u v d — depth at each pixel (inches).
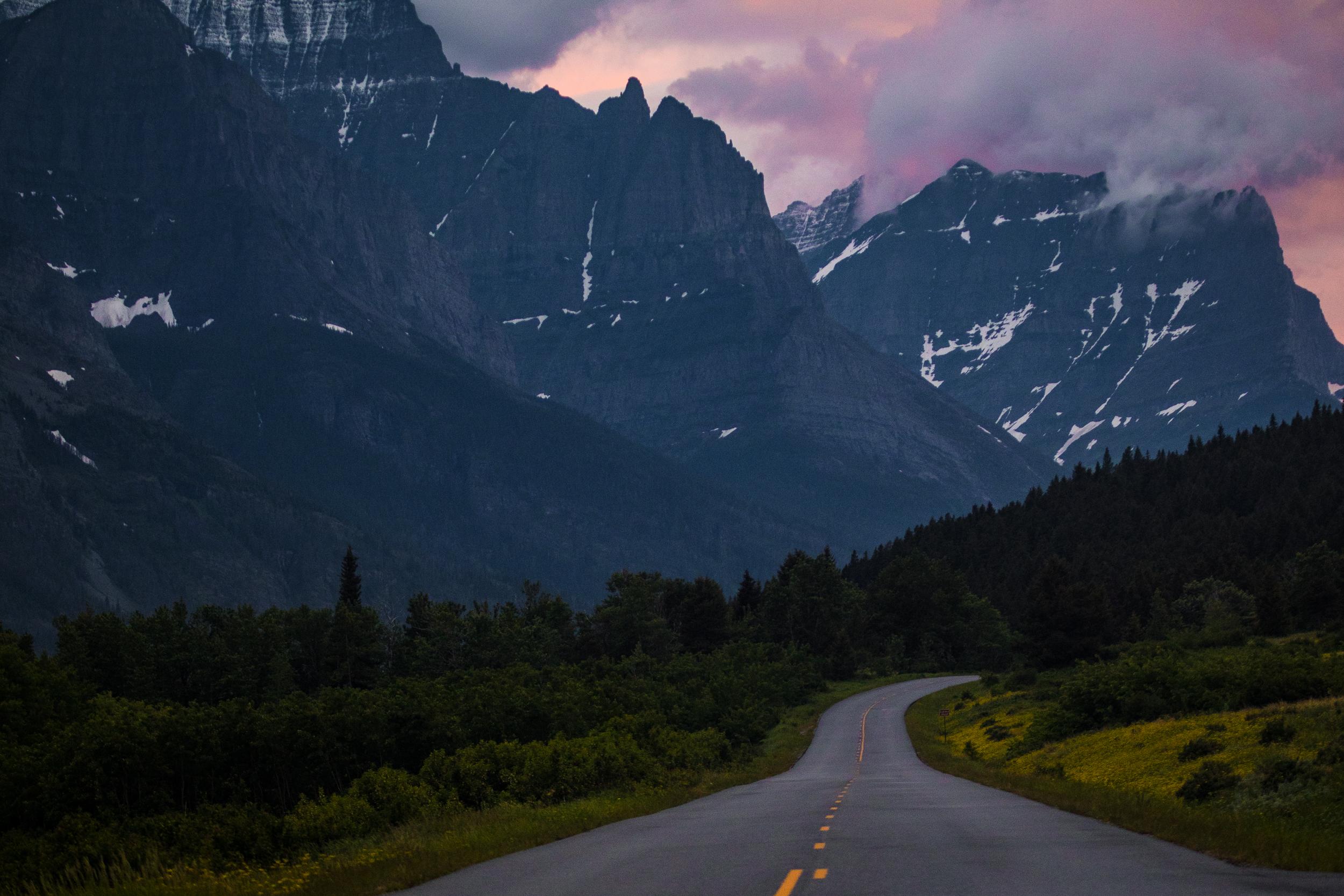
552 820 1643.7
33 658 4805.6
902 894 884.0
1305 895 877.2
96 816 2888.8
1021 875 973.8
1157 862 1059.3
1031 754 3444.9
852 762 3860.7
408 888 1054.4
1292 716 2516.0
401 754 3619.6
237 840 1969.7
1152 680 3452.3
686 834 1407.5
